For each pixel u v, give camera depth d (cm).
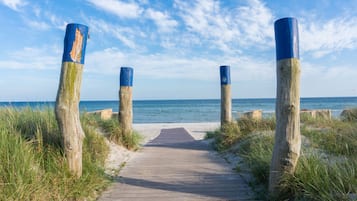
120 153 682
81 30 400
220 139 802
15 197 311
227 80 905
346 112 1006
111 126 795
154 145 884
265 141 605
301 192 340
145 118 3128
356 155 428
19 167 344
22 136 446
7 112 618
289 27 345
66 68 397
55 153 414
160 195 396
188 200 376
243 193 401
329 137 577
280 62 351
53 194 346
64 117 397
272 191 362
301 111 1223
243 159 577
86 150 517
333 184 314
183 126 1747
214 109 5000
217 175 497
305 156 399
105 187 426
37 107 654
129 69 805
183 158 656
